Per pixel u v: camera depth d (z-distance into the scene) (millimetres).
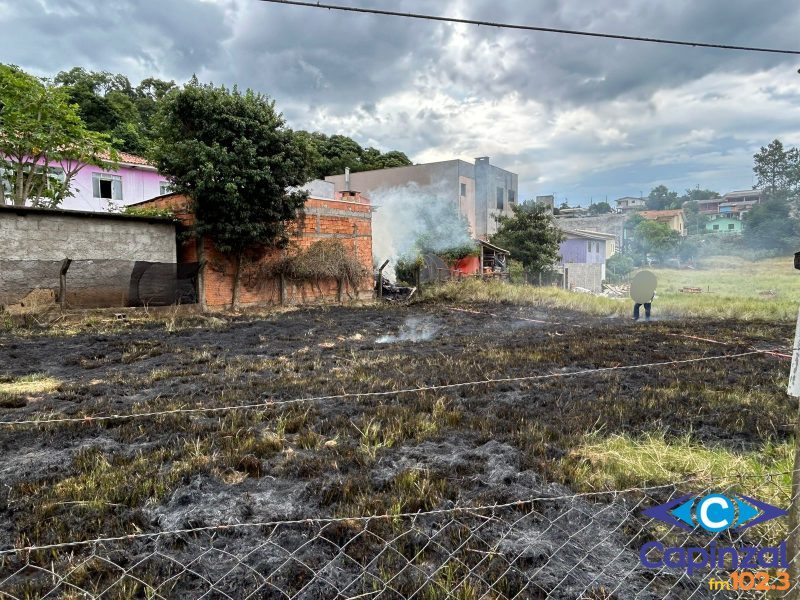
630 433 4527
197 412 5043
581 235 34250
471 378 6602
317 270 16859
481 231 32594
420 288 20266
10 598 2232
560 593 2377
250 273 15789
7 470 3646
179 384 6336
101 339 9812
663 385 6320
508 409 5211
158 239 13883
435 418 4891
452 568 2529
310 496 3307
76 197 20500
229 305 15398
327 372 7023
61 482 3434
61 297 12016
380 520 2961
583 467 3732
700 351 8906
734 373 7055
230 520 2947
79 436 4391
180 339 10180
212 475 3594
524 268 27312
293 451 4082
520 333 11328
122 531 2850
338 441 4289
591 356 8305
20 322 10969
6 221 11438
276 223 14844
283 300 16641
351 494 3322
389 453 4062
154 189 23078
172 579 2367
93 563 2508
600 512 2951
